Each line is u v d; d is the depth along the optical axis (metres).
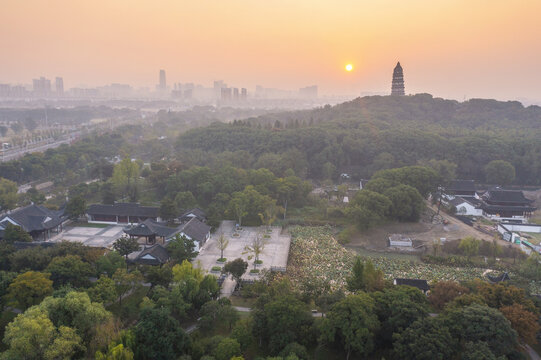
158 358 50.84
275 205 123.44
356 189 158.75
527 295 64.12
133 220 113.12
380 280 66.69
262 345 56.94
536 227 112.44
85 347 49.75
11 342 47.12
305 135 182.38
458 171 171.00
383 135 185.75
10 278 63.34
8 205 115.94
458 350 50.44
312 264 90.94
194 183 132.62
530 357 55.34
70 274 65.75
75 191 130.12
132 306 66.44
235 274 75.62
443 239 106.75
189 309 64.62
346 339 51.69
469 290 65.88
